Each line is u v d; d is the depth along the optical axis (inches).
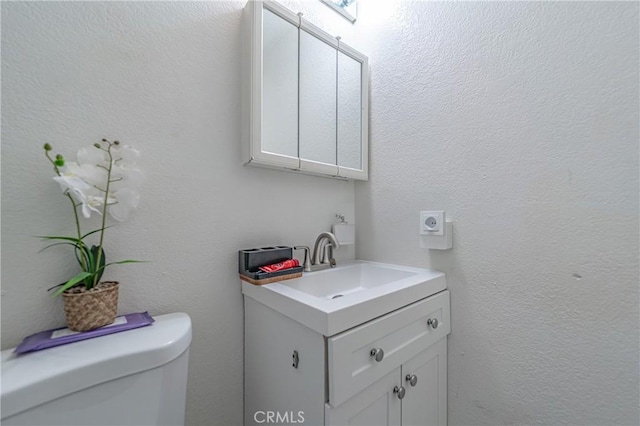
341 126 45.1
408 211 42.4
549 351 29.7
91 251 24.7
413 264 41.7
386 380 27.8
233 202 35.3
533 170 30.7
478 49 34.9
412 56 41.9
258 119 34.2
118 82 27.5
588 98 27.4
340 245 46.3
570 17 28.4
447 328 36.4
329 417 22.7
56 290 24.3
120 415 20.5
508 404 32.3
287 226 40.8
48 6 24.3
